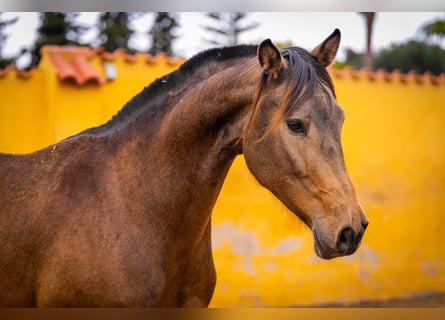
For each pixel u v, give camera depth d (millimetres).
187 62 2207
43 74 4707
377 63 12070
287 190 1854
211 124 2004
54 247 2029
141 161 2082
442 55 11781
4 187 2188
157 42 11648
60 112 4406
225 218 4859
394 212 5352
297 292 5000
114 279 1944
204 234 2125
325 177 1771
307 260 5051
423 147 5500
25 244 2076
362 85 5301
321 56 1964
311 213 1797
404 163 5414
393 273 5344
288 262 4988
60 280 2000
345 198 1746
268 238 4945
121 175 2086
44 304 2053
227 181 4883
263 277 4906
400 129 5418
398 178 5391
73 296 1992
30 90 4664
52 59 4582
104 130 2242
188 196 2016
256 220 4930
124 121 2205
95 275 1955
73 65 4582
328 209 1753
